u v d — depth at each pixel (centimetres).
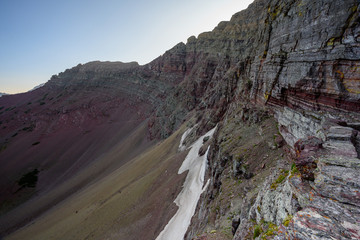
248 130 2939
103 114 19588
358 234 525
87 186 9894
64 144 15962
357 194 630
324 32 1736
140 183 5962
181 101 12331
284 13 2517
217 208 2102
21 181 11856
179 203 3872
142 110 18762
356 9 1469
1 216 9300
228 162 2783
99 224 4841
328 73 1675
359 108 1443
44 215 8212
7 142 17762
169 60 18825
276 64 2525
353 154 824
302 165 862
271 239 778
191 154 5728
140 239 3628
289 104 2295
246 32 9919
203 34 16662
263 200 1125
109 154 13300
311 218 620
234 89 5881
